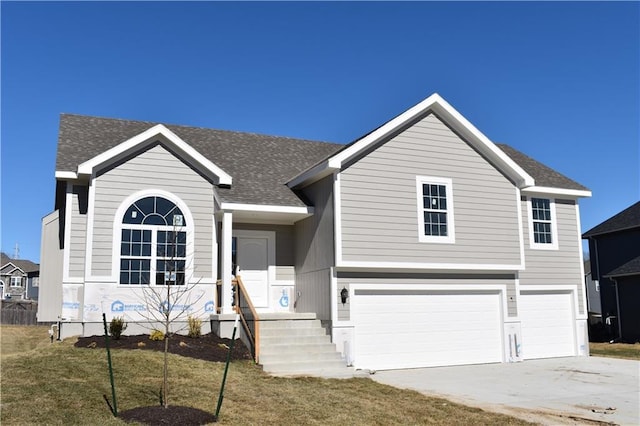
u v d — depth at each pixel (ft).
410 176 55.16
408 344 53.83
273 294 59.11
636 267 89.61
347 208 51.98
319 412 31.78
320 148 73.92
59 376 34.99
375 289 52.80
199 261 52.80
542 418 32.73
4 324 120.37
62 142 55.21
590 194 69.56
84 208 51.01
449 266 55.52
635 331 89.71
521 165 71.10
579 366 55.62
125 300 49.65
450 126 57.93
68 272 49.55
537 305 65.00
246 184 57.21
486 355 57.52
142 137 51.29
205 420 28.25
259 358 45.73
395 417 31.89
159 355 41.91
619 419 32.60
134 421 27.14
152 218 51.72
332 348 49.78
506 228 59.11
